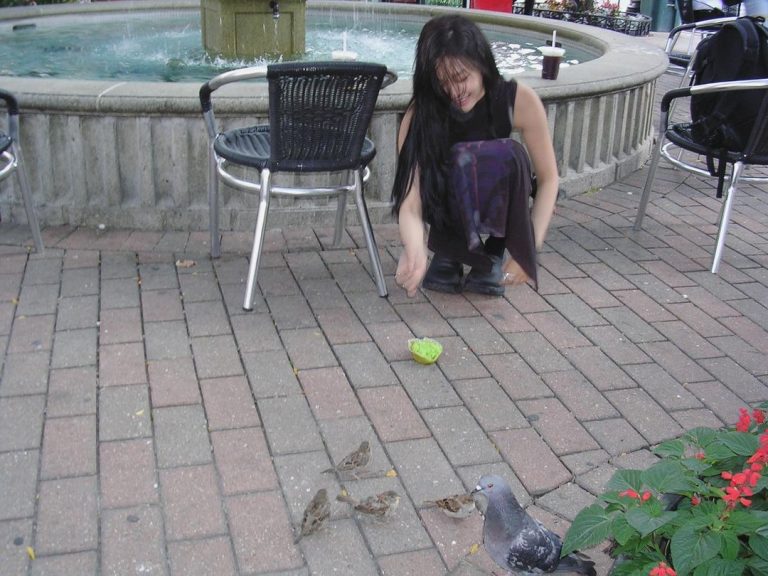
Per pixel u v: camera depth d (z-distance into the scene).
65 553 2.32
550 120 5.07
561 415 3.08
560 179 5.32
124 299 3.73
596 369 3.41
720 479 1.99
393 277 4.11
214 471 2.68
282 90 3.36
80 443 2.77
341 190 3.73
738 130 4.28
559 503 2.63
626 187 5.73
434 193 3.13
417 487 2.66
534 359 3.46
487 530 2.16
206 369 3.23
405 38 9.18
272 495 2.59
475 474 2.74
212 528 2.45
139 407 2.97
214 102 4.23
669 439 2.97
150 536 2.40
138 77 6.44
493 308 3.88
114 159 4.34
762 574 1.73
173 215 4.46
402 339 3.55
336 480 2.68
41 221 4.45
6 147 3.74
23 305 3.63
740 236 4.94
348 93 3.44
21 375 3.12
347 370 3.29
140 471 2.66
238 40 7.34
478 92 3.02
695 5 10.86
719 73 4.32
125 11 9.53
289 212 4.58
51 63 6.91
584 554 2.27
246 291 3.69
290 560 2.35
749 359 3.54
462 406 3.10
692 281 4.29
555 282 4.19
